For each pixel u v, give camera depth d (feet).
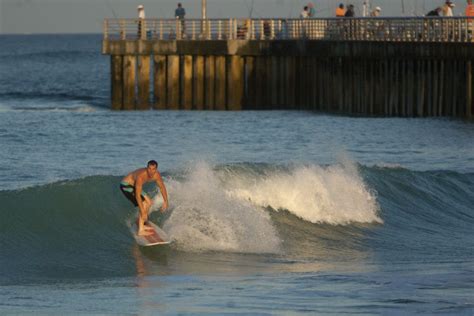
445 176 332.19
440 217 302.45
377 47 556.92
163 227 239.50
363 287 193.67
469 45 501.56
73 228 239.91
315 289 191.72
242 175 275.39
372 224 281.33
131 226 242.37
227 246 237.66
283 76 629.92
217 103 634.02
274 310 172.35
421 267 221.87
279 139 479.00
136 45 639.35
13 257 222.48
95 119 579.07
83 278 206.18
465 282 199.21
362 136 485.97
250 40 627.46
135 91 650.84
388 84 565.12
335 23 609.42
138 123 553.64
